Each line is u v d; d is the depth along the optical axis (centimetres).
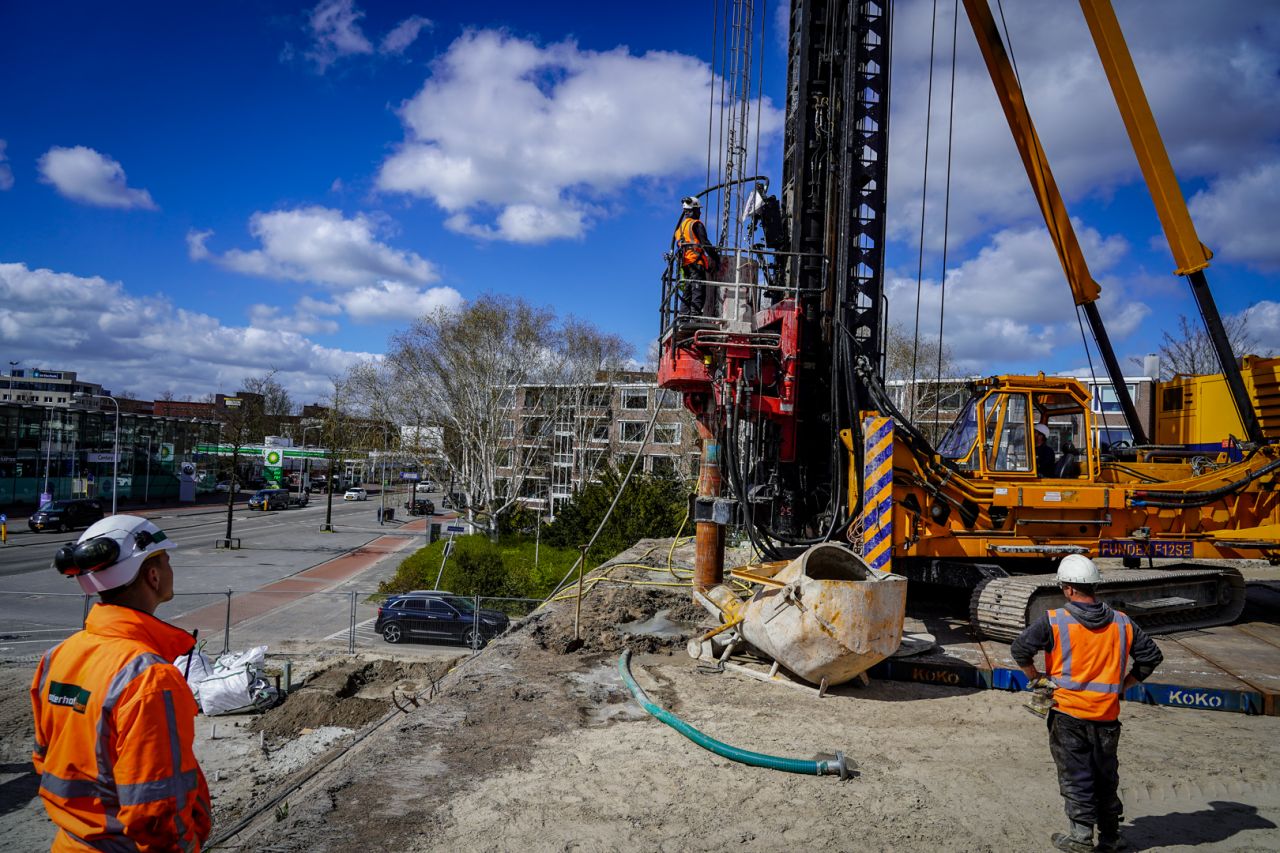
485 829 418
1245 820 455
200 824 238
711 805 454
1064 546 837
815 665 647
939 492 832
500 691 657
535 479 6481
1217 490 878
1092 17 983
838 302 883
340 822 423
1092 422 877
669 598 998
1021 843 420
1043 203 1132
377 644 2284
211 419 9788
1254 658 753
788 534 945
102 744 224
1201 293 1002
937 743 558
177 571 3797
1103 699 410
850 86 895
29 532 4994
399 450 6141
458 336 5112
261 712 1580
